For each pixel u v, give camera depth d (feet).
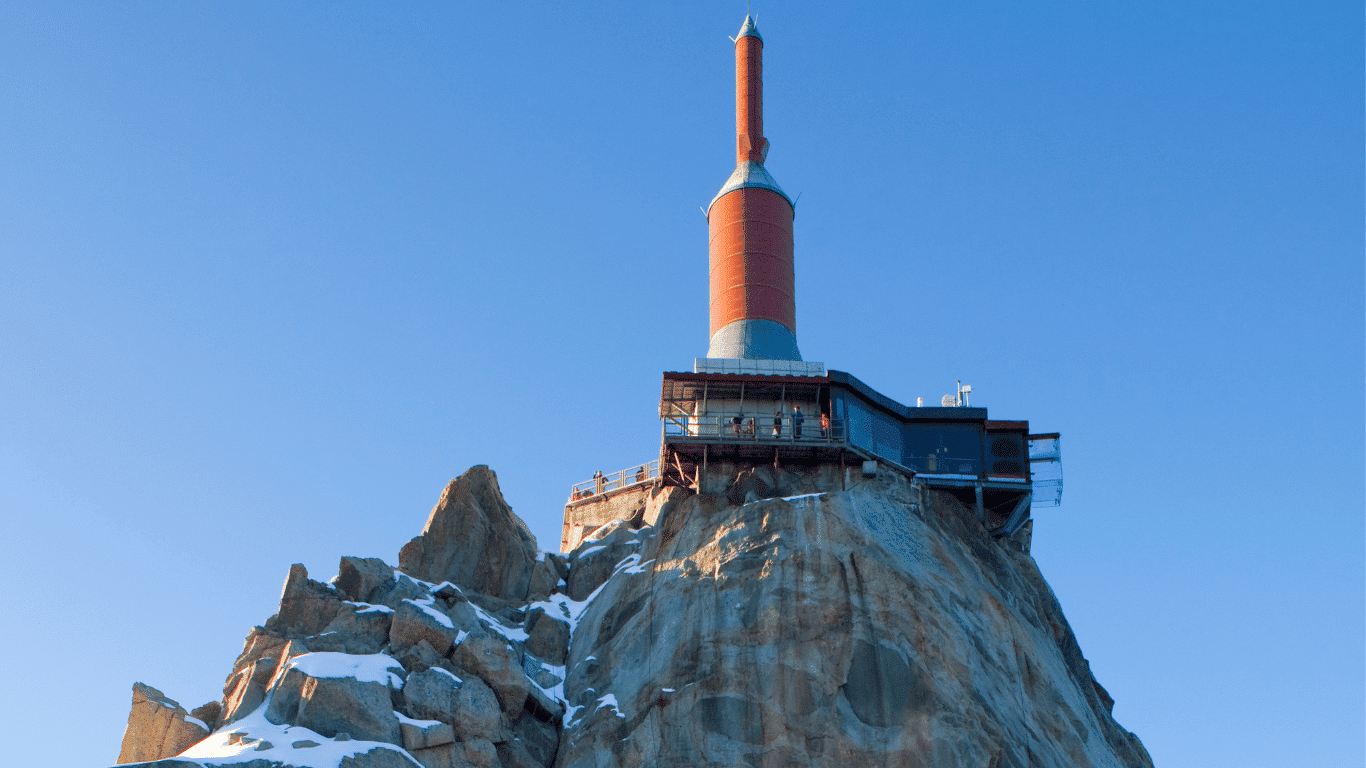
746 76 265.13
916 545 198.90
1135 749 216.33
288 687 175.11
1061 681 200.75
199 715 186.91
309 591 198.18
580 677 194.80
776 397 214.69
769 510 198.29
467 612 199.00
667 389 214.28
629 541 217.36
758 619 186.09
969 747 173.68
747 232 243.19
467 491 217.36
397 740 171.73
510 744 180.86
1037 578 223.51
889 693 178.60
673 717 179.63
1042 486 214.90
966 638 187.73
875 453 210.38
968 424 217.56
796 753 174.40
